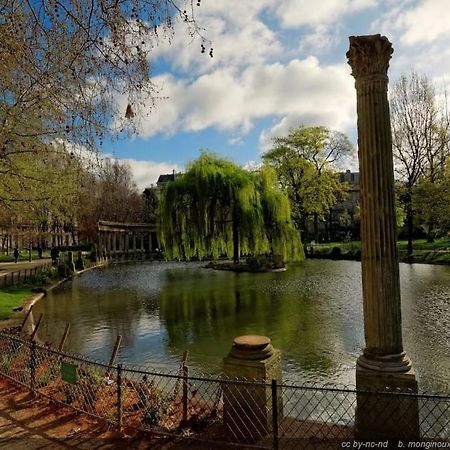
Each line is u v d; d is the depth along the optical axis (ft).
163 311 51.70
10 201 40.55
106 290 73.20
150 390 20.12
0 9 19.36
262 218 91.45
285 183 139.33
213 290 67.21
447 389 24.34
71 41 19.07
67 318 49.19
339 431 16.57
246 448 15.38
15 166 36.22
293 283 71.87
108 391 21.07
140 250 170.40
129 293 68.28
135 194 197.36
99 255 142.20
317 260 119.75
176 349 34.76
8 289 69.46
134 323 45.42
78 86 20.44
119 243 170.71
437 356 30.53
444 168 107.55
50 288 75.31
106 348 35.76
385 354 16.02
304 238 139.44
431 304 49.73
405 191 111.34
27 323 41.19
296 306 51.26
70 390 20.20
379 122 16.31
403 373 15.48
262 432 16.05
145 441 16.34
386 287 16.11
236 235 94.27
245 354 16.52
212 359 31.60
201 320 45.44
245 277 82.69
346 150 139.64
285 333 38.58
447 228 106.32
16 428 17.84
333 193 152.97
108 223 151.02
